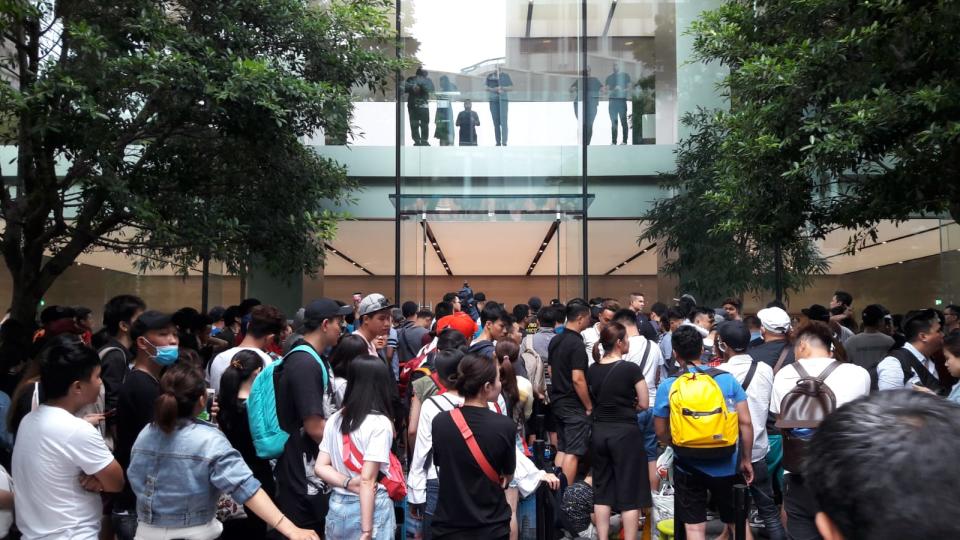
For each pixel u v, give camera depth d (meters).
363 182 13.98
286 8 8.54
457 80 14.13
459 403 5.14
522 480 5.05
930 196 7.71
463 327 8.02
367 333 6.10
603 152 13.95
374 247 13.95
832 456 1.14
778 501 6.82
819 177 8.95
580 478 8.62
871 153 7.66
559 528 6.14
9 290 12.33
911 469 1.06
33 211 8.10
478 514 4.12
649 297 13.64
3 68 8.16
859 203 8.23
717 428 5.38
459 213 13.96
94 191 7.84
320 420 4.62
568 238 13.95
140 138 8.35
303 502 4.70
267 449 4.76
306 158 9.75
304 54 9.09
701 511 5.64
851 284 12.93
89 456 3.59
